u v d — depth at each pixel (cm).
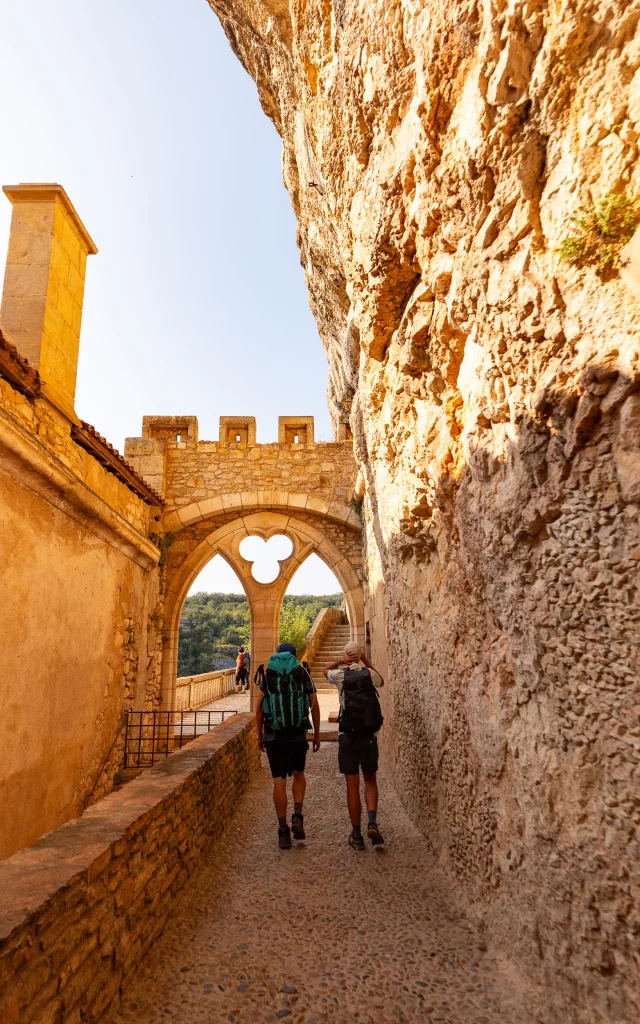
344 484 959
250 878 312
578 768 161
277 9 498
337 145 390
